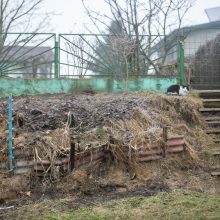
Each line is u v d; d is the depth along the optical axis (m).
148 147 6.81
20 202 5.54
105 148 6.65
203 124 8.72
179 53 10.27
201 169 7.06
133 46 11.02
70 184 5.98
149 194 5.91
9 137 6.12
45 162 6.05
